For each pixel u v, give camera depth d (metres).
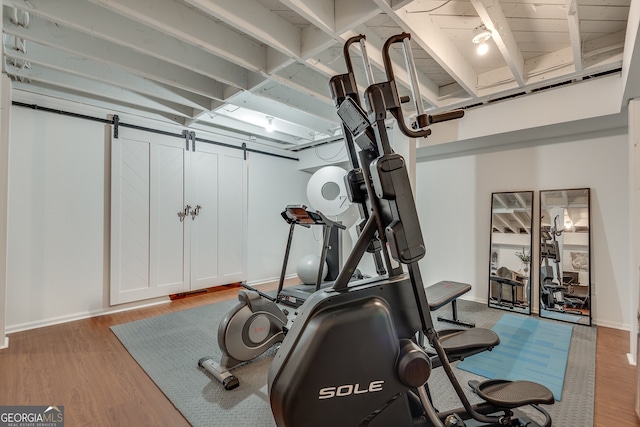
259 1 1.93
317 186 4.17
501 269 3.57
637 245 2.20
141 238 3.66
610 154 2.99
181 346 2.58
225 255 4.50
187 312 3.45
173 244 3.94
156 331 2.90
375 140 1.18
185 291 4.04
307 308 1.14
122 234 3.52
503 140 3.41
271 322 2.39
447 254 4.11
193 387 1.98
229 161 4.55
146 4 1.81
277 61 2.38
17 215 2.90
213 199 4.36
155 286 3.77
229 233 4.55
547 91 2.81
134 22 2.12
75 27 1.90
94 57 2.31
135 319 3.23
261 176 5.01
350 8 1.79
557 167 3.28
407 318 1.24
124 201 3.53
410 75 1.19
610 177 2.99
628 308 2.88
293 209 3.40
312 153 5.27
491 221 3.69
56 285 3.11
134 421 1.66
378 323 1.12
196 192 4.17
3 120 2.44
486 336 1.69
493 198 3.70
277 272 5.24
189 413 1.72
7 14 1.91
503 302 3.52
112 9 1.71
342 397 1.06
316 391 1.03
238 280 4.65
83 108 3.26
